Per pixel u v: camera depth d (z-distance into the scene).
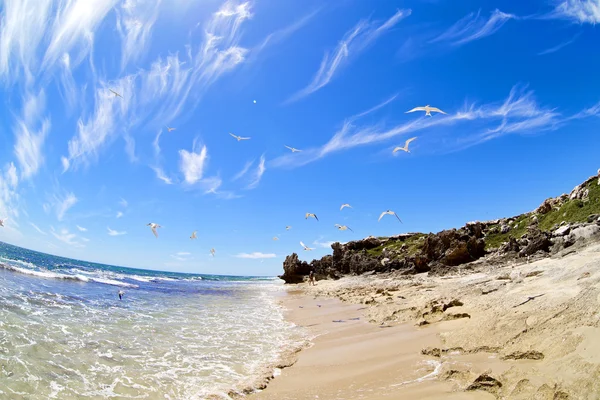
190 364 11.60
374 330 15.98
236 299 34.53
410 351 11.64
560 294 12.34
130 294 29.78
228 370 11.23
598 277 12.62
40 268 41.03
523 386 7.26
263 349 14.01
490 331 11.12
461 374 8.66
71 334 13.12
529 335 9.95
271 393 9.38
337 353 12.78
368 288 34.97
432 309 16.30
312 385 9.76
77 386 8.82
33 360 9.90
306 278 64.25
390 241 64.25
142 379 9.88
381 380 9.42
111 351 11.95
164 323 17.89
